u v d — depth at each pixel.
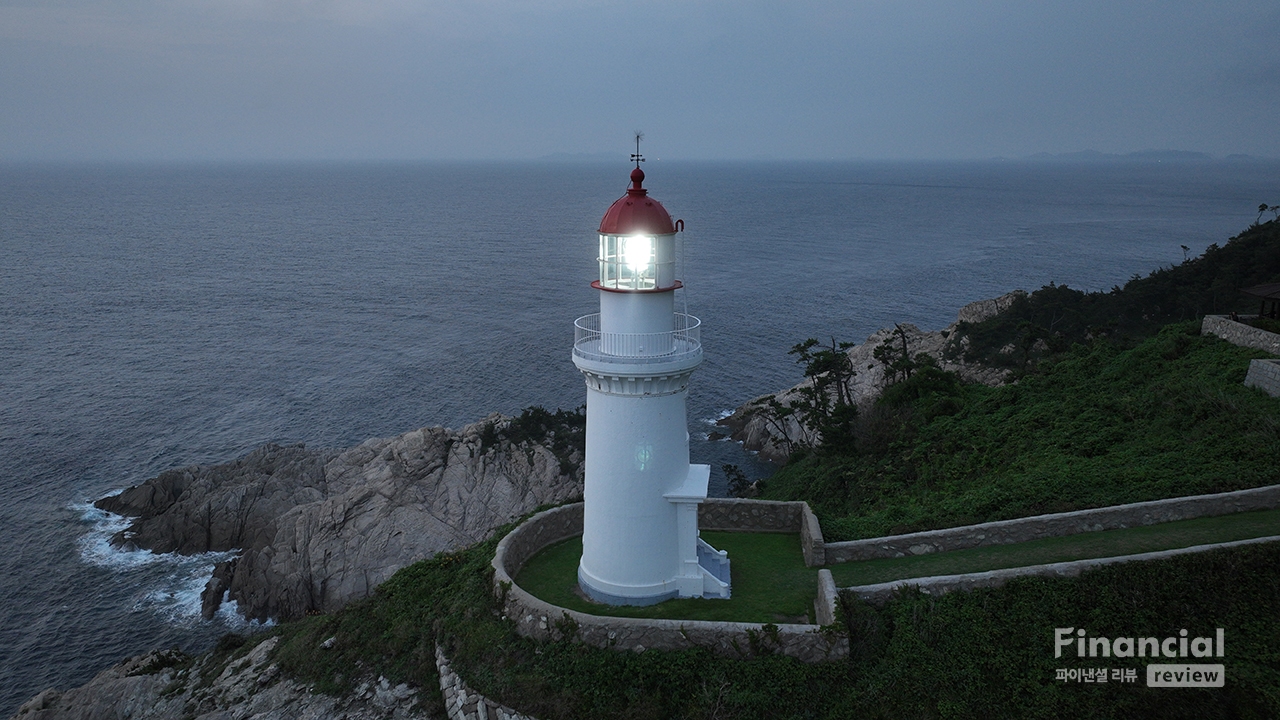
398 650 23.52
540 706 19.66
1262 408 29.03
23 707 29.72
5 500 62.34
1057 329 76.31
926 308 129.00
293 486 60.59
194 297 134.00
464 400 85.38
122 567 55.16
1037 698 18.00
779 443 68.88
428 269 166.38
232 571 53.47
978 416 41.28
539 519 26.77
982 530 23.55
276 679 24.86
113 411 80.25
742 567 24.62
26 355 97.25
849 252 194.62
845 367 66.19
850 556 24.11
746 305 130.25
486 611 22.61
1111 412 33.56
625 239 21.08
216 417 79.50
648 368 20.89
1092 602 19.55
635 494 21.94
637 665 19.67
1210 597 19.25
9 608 50.28
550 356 100.69
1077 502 24.77
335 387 88.62
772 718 18.62
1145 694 17.58
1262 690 16.92
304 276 156.25
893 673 18.94
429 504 58.62
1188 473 25.39
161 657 32.47
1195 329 41.66
